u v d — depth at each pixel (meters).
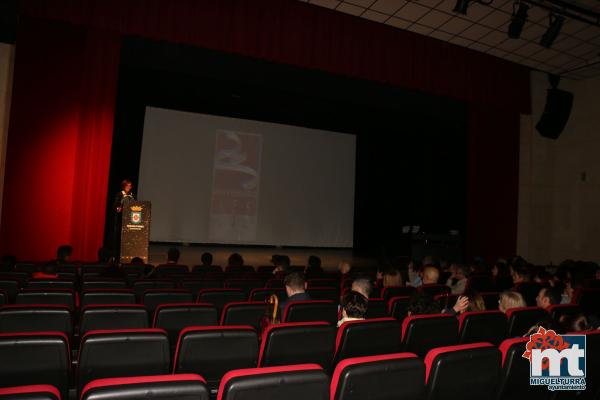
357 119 12.38
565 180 11.38
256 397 1.35
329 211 14.30
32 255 7.33
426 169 13.72
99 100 7.74
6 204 7.22
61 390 1.90
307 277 5.71
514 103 10.77
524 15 7.27
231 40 8.14
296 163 13.85
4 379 1.81
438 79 9.77
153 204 12.15
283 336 2.17
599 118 10.79
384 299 3.93
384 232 15.01
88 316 2.56
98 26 7.39
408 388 1.60
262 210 13.40
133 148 11.84
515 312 2.93
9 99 7.21
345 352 2.35
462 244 11.44
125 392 1.24
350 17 9.05
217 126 12.86
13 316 2.45
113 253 7.17
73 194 7.59
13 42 7.26
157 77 9.35
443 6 8.02
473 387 1.81
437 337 2.65
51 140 7.50
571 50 9.52
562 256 11.28
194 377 1.34
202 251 12.08
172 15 7.81
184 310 2.78
